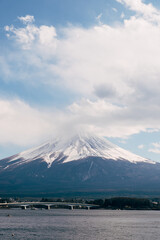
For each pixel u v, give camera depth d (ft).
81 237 568.00
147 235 592.19
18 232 613.11
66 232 623.36
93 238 559.79
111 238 560.61
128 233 614.75
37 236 569.64
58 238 554.87
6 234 585.63
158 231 644.27
